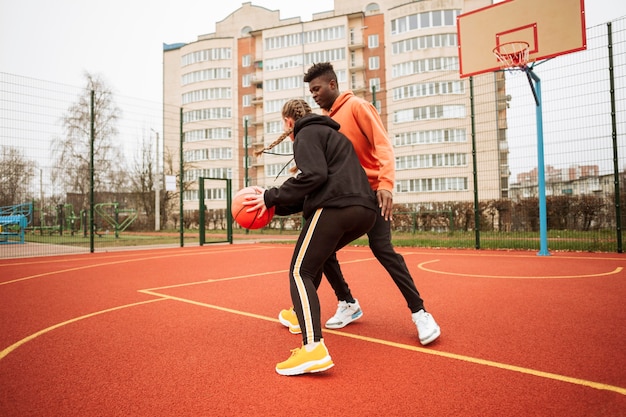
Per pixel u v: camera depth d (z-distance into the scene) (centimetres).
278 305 409
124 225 2278
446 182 3025
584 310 356
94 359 252
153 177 3197
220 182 4381
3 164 973
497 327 309
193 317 360
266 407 184
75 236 2002
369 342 282
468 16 1029
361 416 174
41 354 262
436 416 172
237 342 287
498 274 589
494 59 987
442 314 355
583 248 948
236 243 1479
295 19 4856
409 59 3603
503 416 171
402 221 1895
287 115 279
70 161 2609
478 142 1220
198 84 4712
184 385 211
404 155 3275
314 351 223
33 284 559
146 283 555
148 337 299
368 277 586
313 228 239
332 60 4216
